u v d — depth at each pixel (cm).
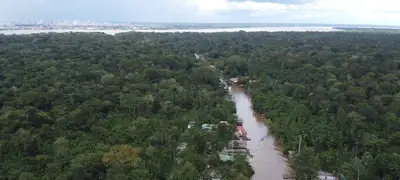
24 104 10050
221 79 17062
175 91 12300
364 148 8375
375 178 7131
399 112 10025
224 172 7394
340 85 12625
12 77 12719
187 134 8800
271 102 12581
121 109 10600
